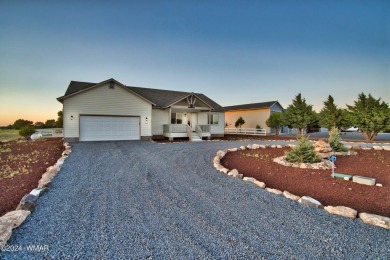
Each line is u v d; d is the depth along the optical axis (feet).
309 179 20.44
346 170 23.59
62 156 29.96
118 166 24.91
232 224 11.10
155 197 15.08
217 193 16.19
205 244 9.12
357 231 10.52
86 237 9.48
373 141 61.98
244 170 24.13
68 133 49.49
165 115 65.36
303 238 9.78
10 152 35.09
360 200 15.06
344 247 9.08
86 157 30.22
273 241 9.47
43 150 37.88
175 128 61.62
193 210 12.90
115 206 13.26
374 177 20.90
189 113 71.41
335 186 18.25
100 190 16.39
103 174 21.22
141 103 56.49
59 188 16.69
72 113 49.62
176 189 17.01
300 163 26.04
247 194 16.03
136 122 56.08
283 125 88.53
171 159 29.63
